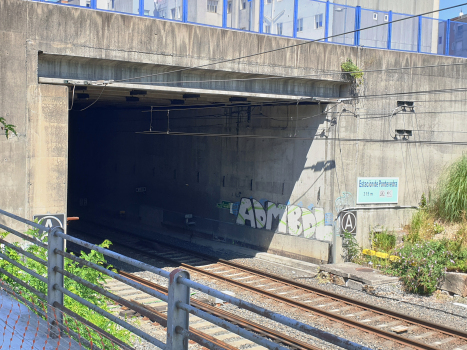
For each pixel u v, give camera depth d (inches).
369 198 794.8
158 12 605.9
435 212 811.4
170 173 1093.8
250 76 677.3
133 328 163.5
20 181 534.6
